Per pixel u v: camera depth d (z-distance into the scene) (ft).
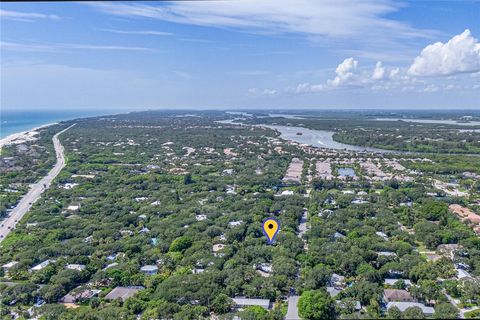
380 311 431.02
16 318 434.71
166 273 524.11
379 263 546.67
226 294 465.06
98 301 458.09
